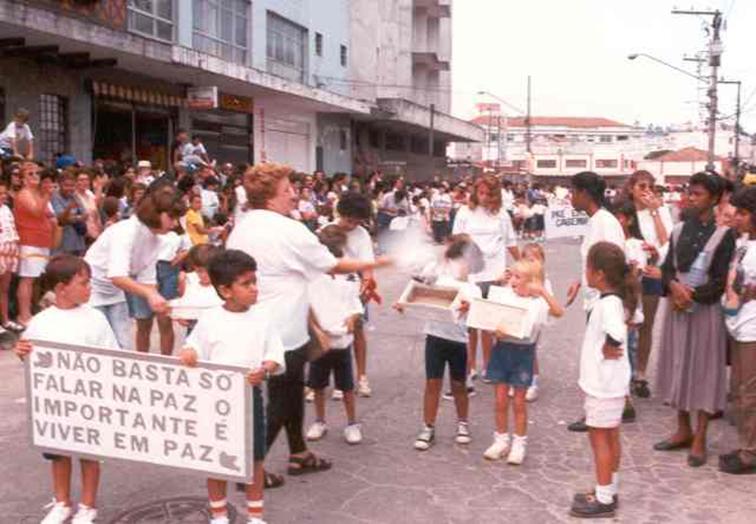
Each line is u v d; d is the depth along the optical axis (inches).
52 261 165.2
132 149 759.1
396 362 324.5
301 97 995.3
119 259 206.5
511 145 4089.6
